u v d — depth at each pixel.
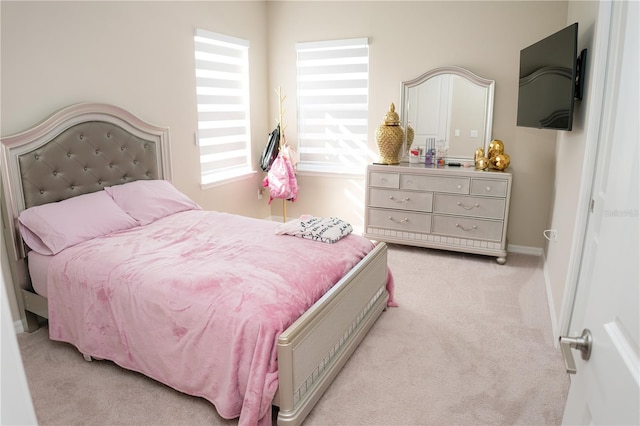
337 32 4.70
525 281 3.66
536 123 3.33
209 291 2.11
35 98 2.86
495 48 4.12
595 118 2.27
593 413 0.89
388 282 3.21
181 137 4.03
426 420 2.08
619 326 0.79
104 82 3.29
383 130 4.36
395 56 4.50
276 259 2.50
